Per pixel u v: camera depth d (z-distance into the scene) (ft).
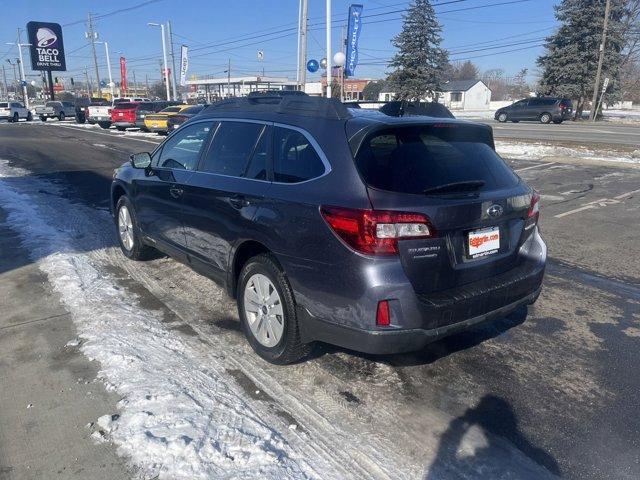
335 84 170.71
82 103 132.87
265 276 12.17
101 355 12.55
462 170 11.29
